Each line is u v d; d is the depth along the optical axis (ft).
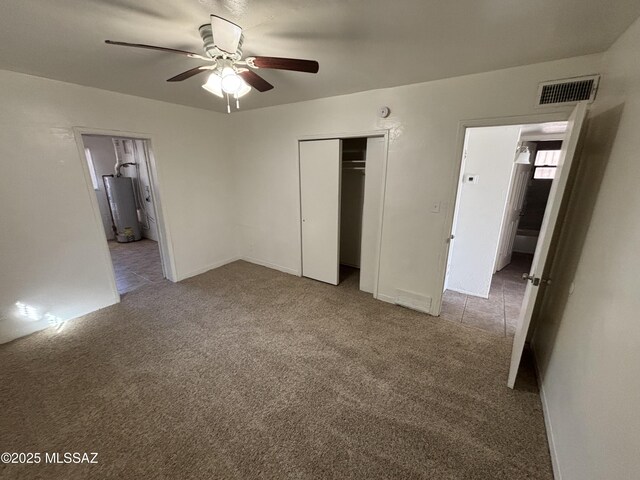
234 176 14.26
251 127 12.85
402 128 8.92
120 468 4.80
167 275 12.70
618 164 4.52
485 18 4.78
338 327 9.00
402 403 6.10
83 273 9.61
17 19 4.82
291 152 11.85
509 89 7.11
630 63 4.65
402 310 10.09
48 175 8.51
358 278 13.09
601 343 4.01
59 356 7.59
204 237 13.47
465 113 7.81
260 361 7.43
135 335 8.56
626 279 3.63
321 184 11.41
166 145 11.32
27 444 5.21
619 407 3.26
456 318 9.59
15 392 6.38
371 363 7.35
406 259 9.85
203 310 10.06
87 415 5.81
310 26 5.15
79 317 9.55
